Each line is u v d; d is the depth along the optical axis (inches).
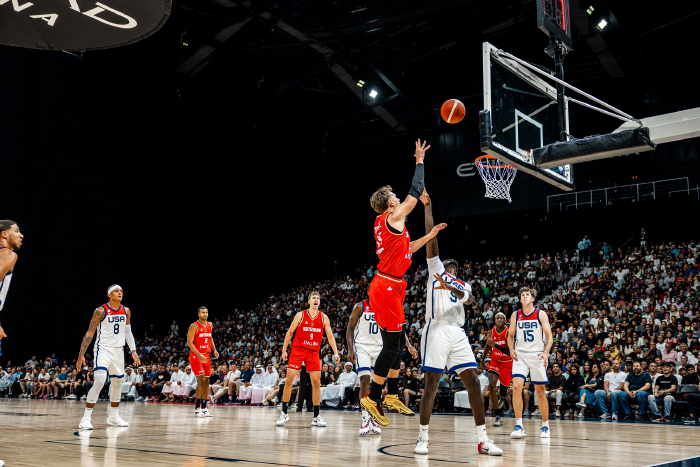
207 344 387.5
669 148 847.7
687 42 825.5
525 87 334.6
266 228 1071.6
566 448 201.2
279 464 146.7
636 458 170.1
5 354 768.3
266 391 595.2
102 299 858.8
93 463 146.9
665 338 478.9
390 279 171.0
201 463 147.9
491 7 823.7
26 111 821.9
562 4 341.4
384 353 171.0
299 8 802.2
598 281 679.1
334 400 536.7
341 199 1187.3
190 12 896.3
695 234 750.5
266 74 1032.8
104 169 879.1
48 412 408.2
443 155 1035.3
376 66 914.1
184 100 986.1
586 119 932.0
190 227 966.4
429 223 181.5
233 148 1036.5
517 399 249.8
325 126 1157.7
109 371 292.4
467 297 175.8
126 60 932.0
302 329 306.2
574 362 477.1
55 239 820.6
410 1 794.8
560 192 916.0
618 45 798.5
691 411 398.3
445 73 1029.2
